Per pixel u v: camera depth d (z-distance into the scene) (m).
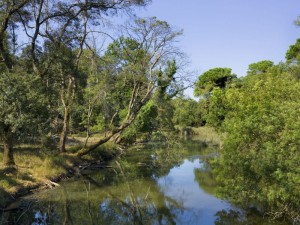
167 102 44.78
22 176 18.75
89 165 26.95
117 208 16.36
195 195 18.42
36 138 25.97
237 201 14.53
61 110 27.25
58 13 21.61
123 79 33.19
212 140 47.44
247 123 13.42
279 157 11.66
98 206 16.66
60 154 25.66
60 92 25.69
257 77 25.88
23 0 19.06
